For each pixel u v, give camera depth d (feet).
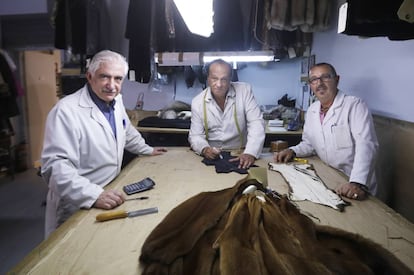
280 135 9.68
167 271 2.33
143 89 12.08
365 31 3.20
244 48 10.04
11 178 12.69
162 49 9.53
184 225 2.74
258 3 9.25
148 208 3.62
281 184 4.47
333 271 2.16
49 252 2.72
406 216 5.21
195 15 4.43
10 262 7.11
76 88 10.57
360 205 3.79
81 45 9.95
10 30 12.55
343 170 5.73
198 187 4.34
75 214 3.49
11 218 9.32
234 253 2.19
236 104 6.67
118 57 4.80
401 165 5.38
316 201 3.85
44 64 14.82
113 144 5.12
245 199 2.97
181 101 11.55
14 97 12.13
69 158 4.27
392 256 2.49
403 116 5.50
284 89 11.46
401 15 2.53
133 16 9.68
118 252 2.73
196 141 6.40
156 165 5.41
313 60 9.93
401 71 5.52
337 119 5.65
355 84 7.27
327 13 8.36
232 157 5.80
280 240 2.40
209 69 6.45
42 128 14.90
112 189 4.16
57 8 9.83
